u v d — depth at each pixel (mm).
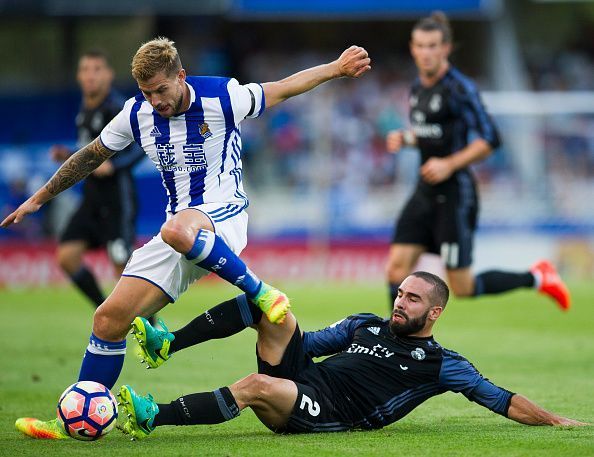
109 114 37656
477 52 91500
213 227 20266
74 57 85062
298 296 61219
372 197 75812
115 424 21609
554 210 74688
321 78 21375
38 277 71500
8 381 30219
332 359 21094
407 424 22375
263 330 20281
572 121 77250
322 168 76250
